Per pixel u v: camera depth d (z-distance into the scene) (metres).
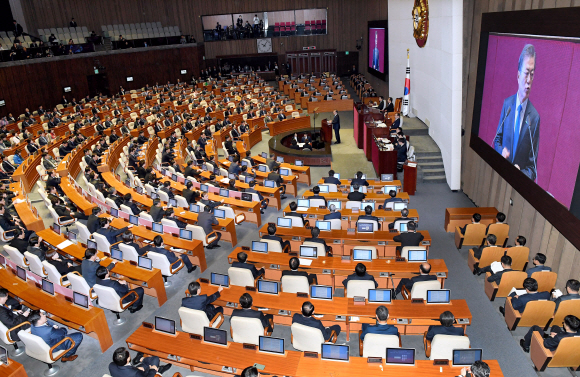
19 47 27.03
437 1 16.59
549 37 8.57
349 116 28.59
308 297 8.10
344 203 13.17
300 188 16.67
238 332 7.29
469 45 14.13
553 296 8.06
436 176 16.48
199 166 19.16
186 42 40.25
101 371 7.76
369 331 6.74
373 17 33.88
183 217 12.52
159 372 7.07
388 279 9.19
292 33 43.28
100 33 38.66
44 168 18.19
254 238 12.80
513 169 10.45
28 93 27.53
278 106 28.25
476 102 13.16
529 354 7.74
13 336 7.78
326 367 6.22
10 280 9.31
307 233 10.99
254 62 44.09
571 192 7.85
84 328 8.00
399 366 6.16
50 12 35.59
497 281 8.96
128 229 11.03
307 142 21.27
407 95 20.84
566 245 8.56
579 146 7.57
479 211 12.16
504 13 10.84
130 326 8.97
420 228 12.83
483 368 5.28
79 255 10.39
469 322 7.26
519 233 10.81
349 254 10.84
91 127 25.17
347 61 43.59
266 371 6.21
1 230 12.48
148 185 14.96
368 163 18.41
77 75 31.89
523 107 9.86
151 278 9.26
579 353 6.71
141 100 34.22
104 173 17.19
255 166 17.59
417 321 7.46
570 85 7.83
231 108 29.86
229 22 46.38
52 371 7.78
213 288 8.54
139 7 40.28
